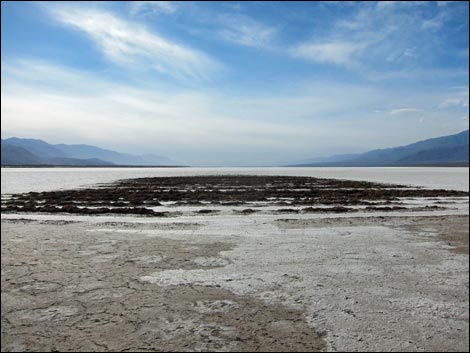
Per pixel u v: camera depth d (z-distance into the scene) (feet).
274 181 132.46
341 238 28.63
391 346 11.89
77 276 18.65
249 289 16.94
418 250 24.75
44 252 23.65
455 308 15.02
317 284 17.70
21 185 107.65
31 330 12.66
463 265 21.17
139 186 104.06
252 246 25.67
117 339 12.09
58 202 58.29
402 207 50.44
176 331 12.72
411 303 15.48
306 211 46.37
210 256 22.80
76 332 12.56
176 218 40.16
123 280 18.07
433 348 11.79
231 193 76.64
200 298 15.78
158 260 21.80
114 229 32.42
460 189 91.20
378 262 21.68
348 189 91.15
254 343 11.95
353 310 14.70
